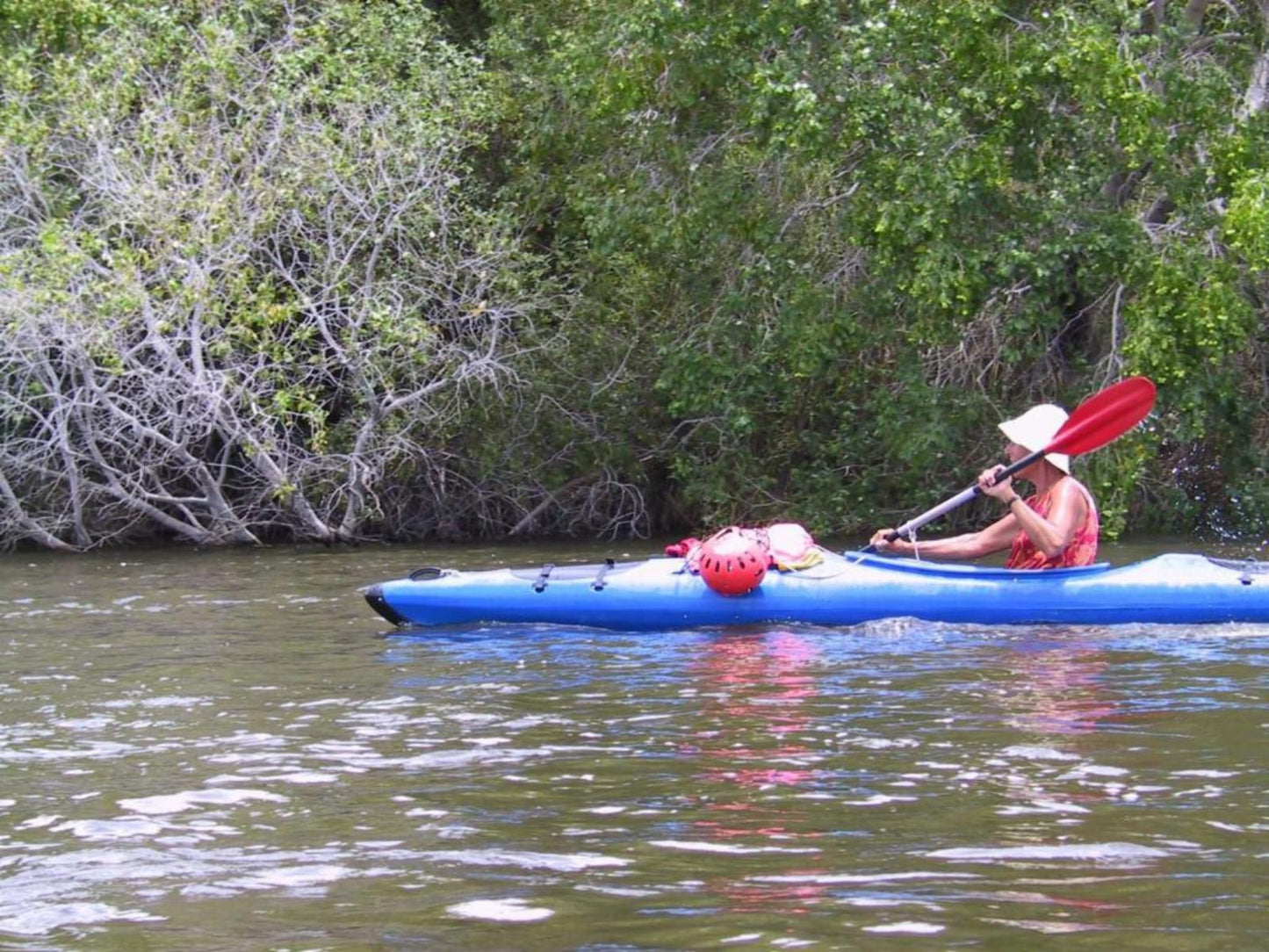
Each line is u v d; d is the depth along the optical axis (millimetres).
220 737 5508
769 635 7797
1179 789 4566
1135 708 5773
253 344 14383
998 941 3316
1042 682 6363
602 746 5250
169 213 14055
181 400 14797
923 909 3523
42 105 14898
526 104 16750
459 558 13781
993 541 8492
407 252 15328
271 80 15188
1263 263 12031
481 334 16188
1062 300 14984
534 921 3490
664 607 8109
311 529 16078
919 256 13023
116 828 4312
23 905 3664
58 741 5473
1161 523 15188
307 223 15367
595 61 14562
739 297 14555
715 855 3975
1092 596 8016
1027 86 12836
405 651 7500
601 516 17406
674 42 13836
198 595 10602
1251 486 14508
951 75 13398
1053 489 8227
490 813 4418
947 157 12922
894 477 15375
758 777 4781
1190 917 3453
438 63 16047
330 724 5719
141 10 14828
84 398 15031
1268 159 12977
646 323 16375
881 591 8062
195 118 14617
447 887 3748
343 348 15141
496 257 15500
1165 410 13773
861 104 13062
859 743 5230
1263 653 7062
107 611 9602
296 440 16391
